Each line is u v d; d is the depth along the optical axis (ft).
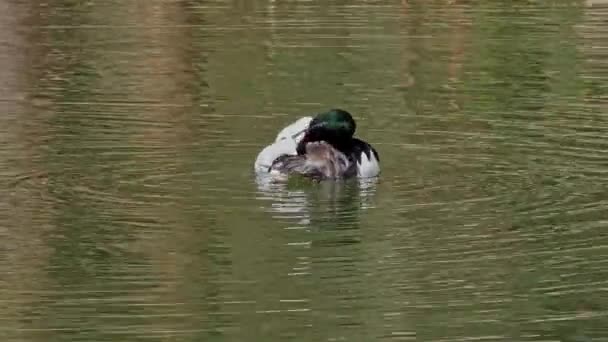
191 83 62.34
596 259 40.19
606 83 62.59
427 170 50.19
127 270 39.17
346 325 35.29
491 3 79.41
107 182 48.14
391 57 67.31
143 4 79.20
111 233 42.47
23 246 41.24
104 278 38.42
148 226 43.27
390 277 38.78
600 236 42.27
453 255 40.60
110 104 59.00
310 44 69.72
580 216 44.47
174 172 49.49
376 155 49.57
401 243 41.75
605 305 36.73
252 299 37.01
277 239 42.06
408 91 61.46
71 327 35.01
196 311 36.01
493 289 37.93
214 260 39.78
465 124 56.49
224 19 75.46
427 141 54.13
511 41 70.33
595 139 54.29
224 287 37.76
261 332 34.78
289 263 39.88
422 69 64.90
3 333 34.60
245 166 50.42
